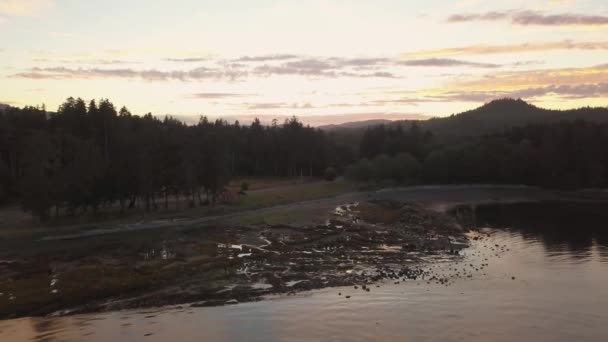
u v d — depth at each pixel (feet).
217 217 288.10
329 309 114.42
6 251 196.13
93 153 294.25
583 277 144.05
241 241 208.44
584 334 97.40
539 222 266.77
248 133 651.25
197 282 142.10
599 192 425.69
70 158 318.86
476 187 483.92
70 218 265.95
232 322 106.93
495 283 137.59
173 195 363.15
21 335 100.53
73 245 207.62
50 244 211.61
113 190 277.44
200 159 317.63
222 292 131.64
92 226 248.11
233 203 328.70
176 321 108.47
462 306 115.44
